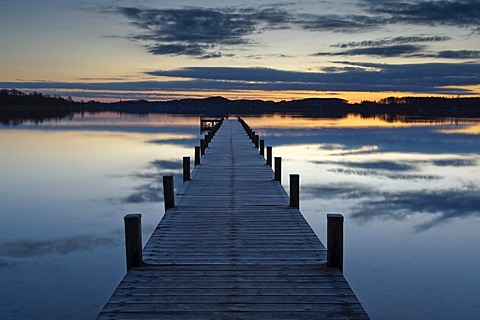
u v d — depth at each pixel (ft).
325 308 13.29
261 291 14.42
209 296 14.03
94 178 60.59
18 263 29.01
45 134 148.36
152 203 45.93
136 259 16.51
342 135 145.79
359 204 46.60
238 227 22.15
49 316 22.08
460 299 24.21
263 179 35.70
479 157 85.20
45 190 52.19
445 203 46.98
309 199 48.83
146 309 13.15
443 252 31.76
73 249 31.73
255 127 196.54
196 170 40.29
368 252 31.94
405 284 26.30
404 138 132.98
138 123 254.06
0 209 42.86
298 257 17.78
